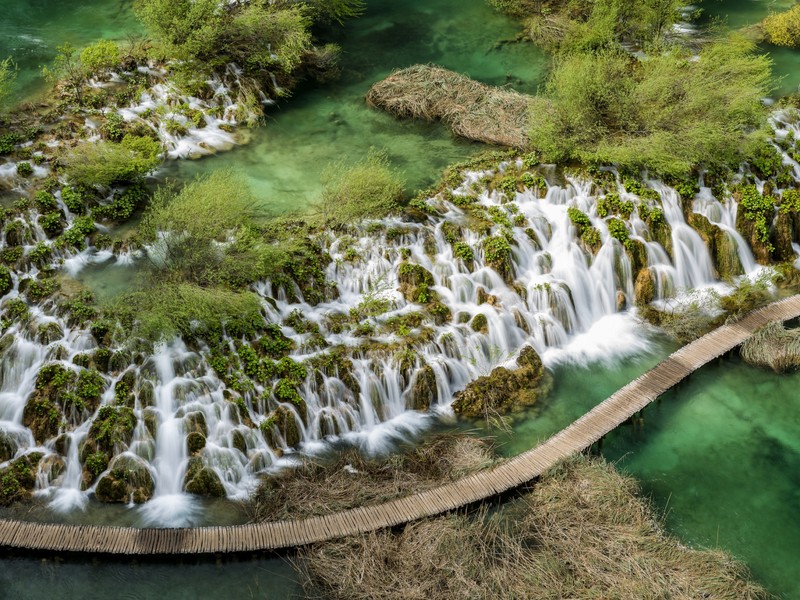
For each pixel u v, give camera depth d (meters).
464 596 16.38
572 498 18.34
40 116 26.12
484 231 23.55
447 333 21.72
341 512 18.02
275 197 24.75
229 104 28.20
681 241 24.94
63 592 16.86
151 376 19.45
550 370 22.23
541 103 26.86
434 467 19.22
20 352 19.62
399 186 24.45
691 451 20.30
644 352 22.88
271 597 16.78
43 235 22.17
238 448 19.22
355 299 22.34
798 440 20.64
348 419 20.33
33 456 18.66
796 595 17.20
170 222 21.70
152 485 18.64
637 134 26.25
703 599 16.44
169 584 17.00
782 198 26.31
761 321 23.33
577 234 24.25
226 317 20.36
